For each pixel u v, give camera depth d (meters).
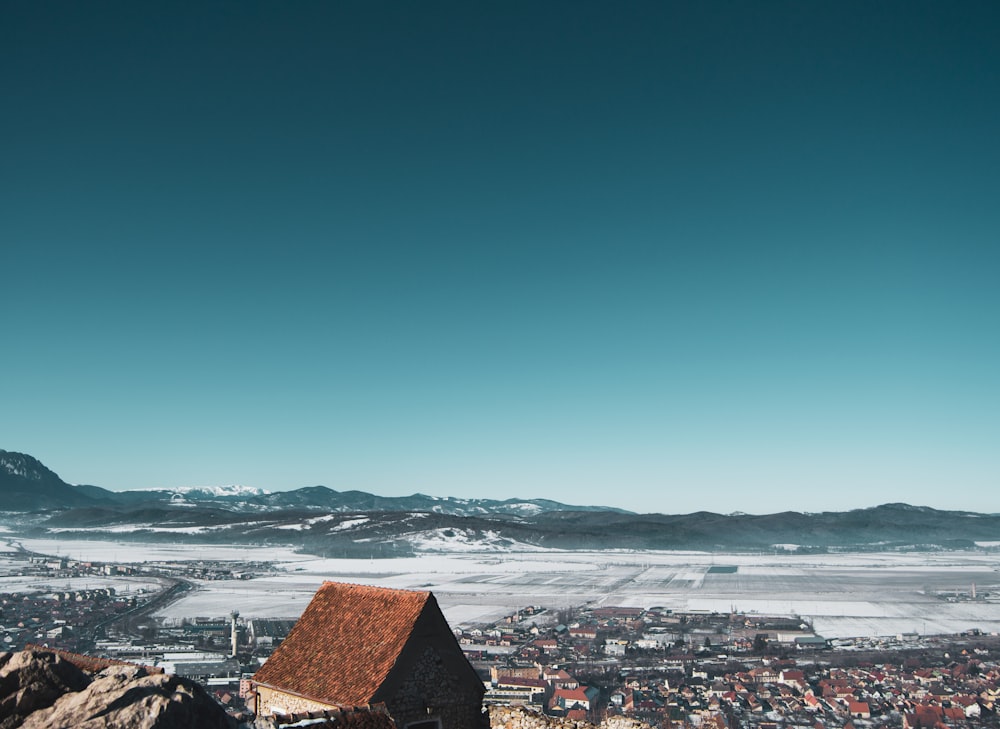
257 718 30.39
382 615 38.03
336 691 35.50
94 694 23.78
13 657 24.91
